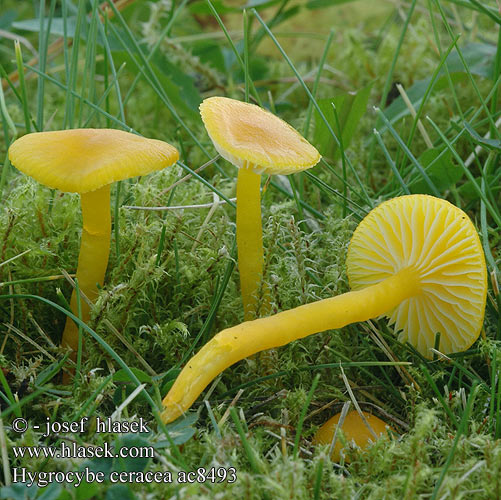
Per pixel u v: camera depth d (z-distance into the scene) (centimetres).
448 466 20
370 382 23
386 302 22
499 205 26
